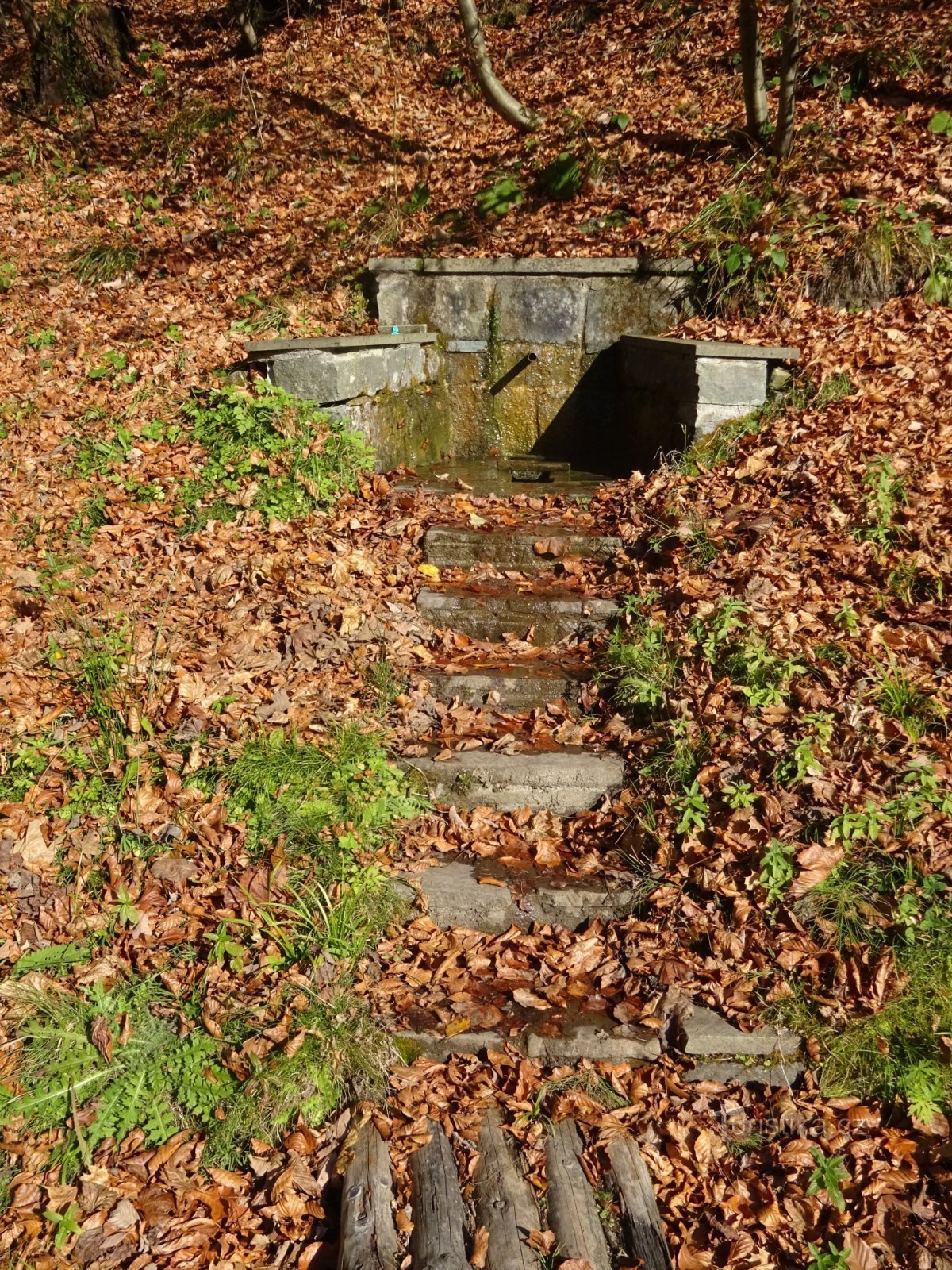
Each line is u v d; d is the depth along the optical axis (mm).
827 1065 2938
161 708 3953
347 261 7500
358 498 5590
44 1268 2570
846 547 4367
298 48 10938
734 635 4074
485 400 6898
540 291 6613
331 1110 2928
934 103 7195
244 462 5379
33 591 4594
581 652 4520
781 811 3408
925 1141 2760
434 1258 2463
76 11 10781
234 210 8547
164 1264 2594
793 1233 2611
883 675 3734
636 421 6367
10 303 7418
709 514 4898
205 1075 2982
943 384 5227
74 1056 3006
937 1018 2938
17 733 3840
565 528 5246
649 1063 3027
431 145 8961
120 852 3490
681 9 9344
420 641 4559
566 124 8383
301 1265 2580
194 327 6949
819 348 5676
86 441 5672
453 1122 2877
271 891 3342
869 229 6090
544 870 3582
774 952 3154
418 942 3338
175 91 10688
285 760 3715
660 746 3863
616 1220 2645
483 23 10750
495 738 4090
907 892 3152
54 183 9352
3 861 3441
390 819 3684
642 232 6973
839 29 8180
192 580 4754
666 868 3484
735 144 7414
